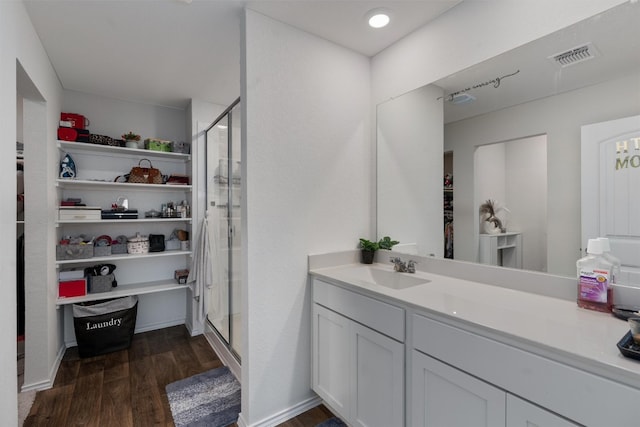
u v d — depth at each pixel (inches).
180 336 119.0
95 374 90.6
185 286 118.3
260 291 67.2
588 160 47.9
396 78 79.1
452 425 43.8
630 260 43.8
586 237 48.3
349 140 82.3
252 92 65.7
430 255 71.6
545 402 34.2
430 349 46.6
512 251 57.2
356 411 60.6
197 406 75.3
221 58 87.7
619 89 44.8
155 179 114.7
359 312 59.8
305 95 73.6
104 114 116.4
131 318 109.0
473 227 63.4
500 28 58.1
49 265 86.4
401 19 69.7
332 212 78.9
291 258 71.7
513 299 50.6
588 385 31.2
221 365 96.3
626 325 39.2
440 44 68.4
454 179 66.6
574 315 42.9
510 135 57.4
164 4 64.2
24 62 63.6
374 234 86.1
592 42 47.2
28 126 81.7
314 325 72.7
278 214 69.7
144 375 90.2
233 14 67.8
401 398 51.1
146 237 117.6
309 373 74.8
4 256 51.6
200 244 112.1
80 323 99.5
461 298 51.1
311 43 74.8
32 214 82.4
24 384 81.4
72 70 94.3
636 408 28.4
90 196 113.2
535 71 53.6
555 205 51.8
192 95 116.0
